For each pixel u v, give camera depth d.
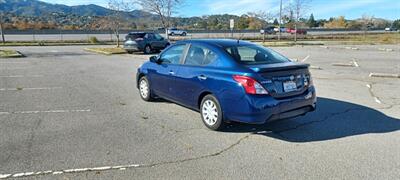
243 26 60.50
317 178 3.70
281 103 4.85
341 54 21.44
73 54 20.81
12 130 5.31
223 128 5.34
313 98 5.41
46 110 6.62
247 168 3.96
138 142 4.81
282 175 3.78
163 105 7.07
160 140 4.91
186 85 5.85
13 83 9.79
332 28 77.75
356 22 83.50
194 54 5.89
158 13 28.00
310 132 5.31
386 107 6.99
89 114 6.34
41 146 4.61
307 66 5.34
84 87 9.23
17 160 4.12
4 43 29.56
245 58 5.27
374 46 30.28
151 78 7.05
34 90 8.74
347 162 4.12
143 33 22.66
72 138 4.95
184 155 4.35
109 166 3.99
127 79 10.73
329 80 10.70
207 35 47.81
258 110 4.69
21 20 55.72
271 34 52.25
